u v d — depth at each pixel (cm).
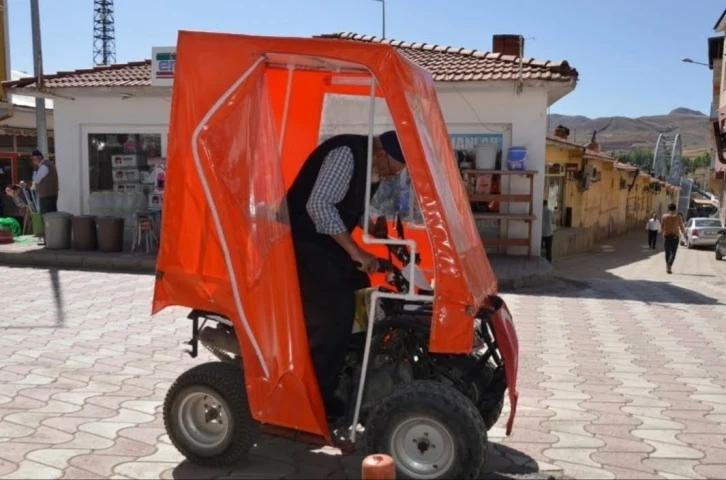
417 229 496
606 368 738
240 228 416
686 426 557
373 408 418
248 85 420
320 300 435
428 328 425
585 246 2831
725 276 1936
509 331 448
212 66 421
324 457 477
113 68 1780
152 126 1652
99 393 601
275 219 418
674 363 763
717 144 3234
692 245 3475
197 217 424
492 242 1495
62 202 1705
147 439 500
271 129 430
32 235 1750
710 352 818
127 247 1518
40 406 565
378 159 448
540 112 1477
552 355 791
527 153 1491
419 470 405
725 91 3159
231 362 464
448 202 430
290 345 411
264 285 414
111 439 499
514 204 1514
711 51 3756
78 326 858
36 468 447
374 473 289
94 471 445
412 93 422
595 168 3075
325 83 500
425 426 404
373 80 422
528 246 1488
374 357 444
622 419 572
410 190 500
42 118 1950
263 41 420
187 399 448
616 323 988
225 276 420
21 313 930
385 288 448
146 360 709
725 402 623
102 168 1686
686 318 1040
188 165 423
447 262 404
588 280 1435
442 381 444
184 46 423
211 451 444
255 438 444
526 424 555
